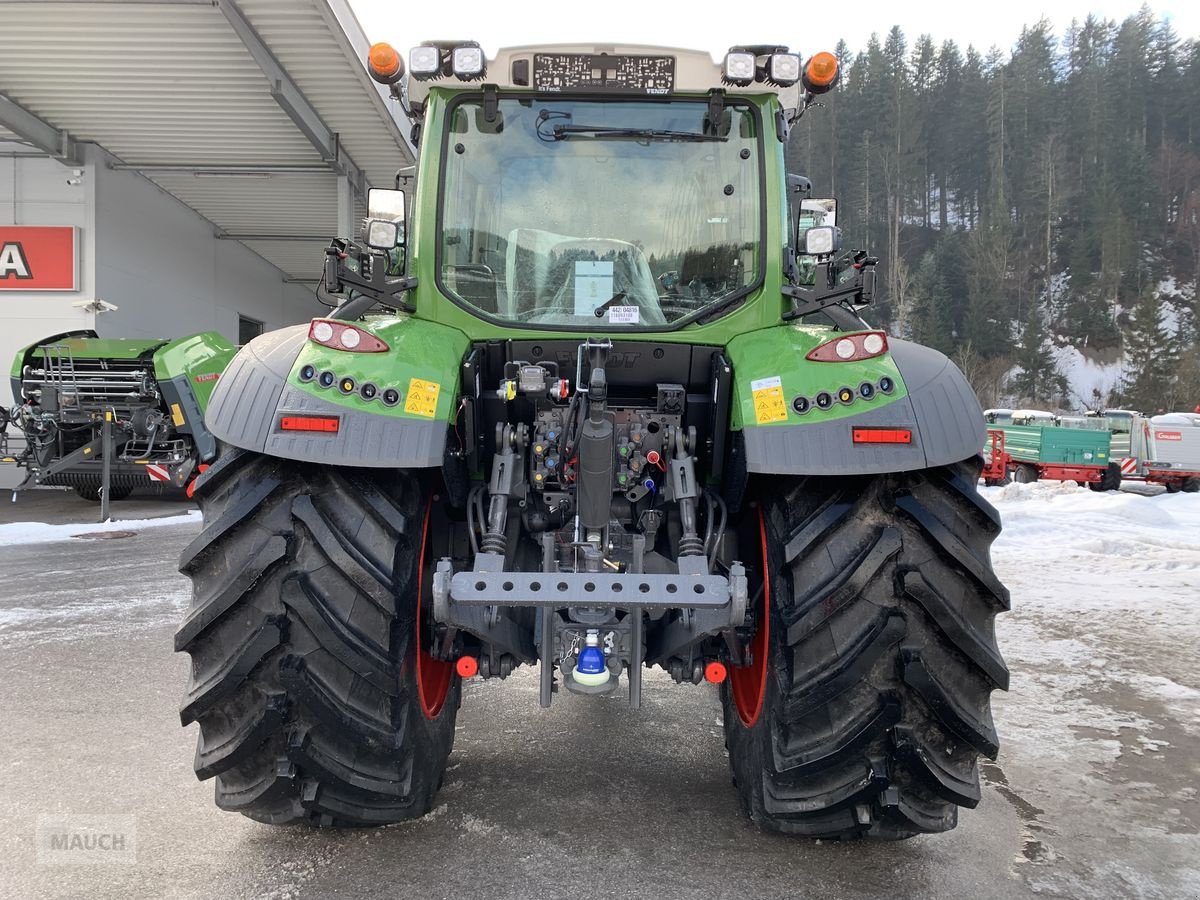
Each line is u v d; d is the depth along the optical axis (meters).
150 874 2.20
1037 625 5.21
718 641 2.48
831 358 2.24
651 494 2.57
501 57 2.68
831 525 2.12
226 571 2.07
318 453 2.06
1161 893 2.21
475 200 2.74
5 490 13.22
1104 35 85.00
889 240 66.19
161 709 3.49
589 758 3.04
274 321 21.16
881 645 2.03
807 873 2.25
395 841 2.39
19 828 2.46
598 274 2.72
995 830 2.56
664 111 2.76
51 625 4.86
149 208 15.10
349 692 2.09
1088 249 65.81
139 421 9.83
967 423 2.17
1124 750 3.25
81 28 9.80
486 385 2.66
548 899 2.10
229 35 10.00
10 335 13.52
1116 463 19.19
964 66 78.88
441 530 2.65
